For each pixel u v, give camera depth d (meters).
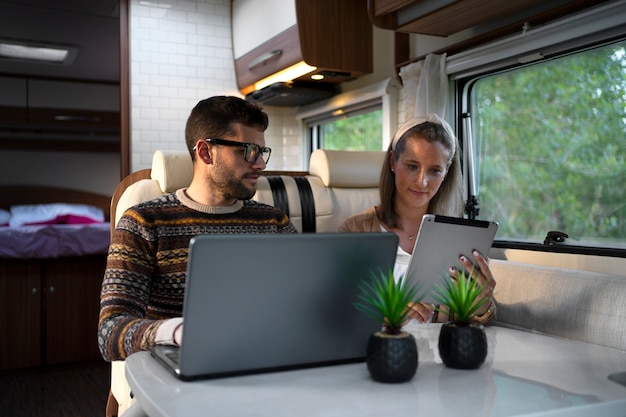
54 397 3.71
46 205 5.61
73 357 4.63
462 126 2.94
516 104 2.71
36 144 6.05
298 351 1.18
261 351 1.15
